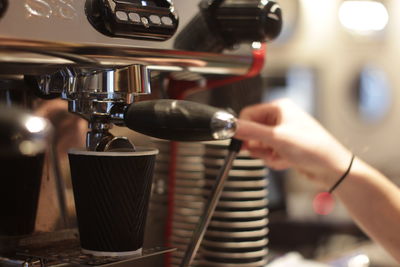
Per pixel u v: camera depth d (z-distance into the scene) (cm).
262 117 94
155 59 65
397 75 336
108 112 57
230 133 53
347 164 90
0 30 53
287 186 252
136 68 57
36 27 55
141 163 56
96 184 55
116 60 61
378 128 337
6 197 67
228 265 83
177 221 85
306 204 230
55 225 71
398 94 337
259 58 79
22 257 60
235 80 83
